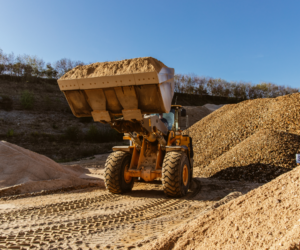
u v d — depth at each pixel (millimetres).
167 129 5922
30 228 3145
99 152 17766
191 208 4188
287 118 9883
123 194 5375
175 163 4910
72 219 3539
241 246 1815
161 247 2219
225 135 10602
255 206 2312
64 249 2508
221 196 5129
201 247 2037
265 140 7715
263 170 6770
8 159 6453
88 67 4105
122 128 4676
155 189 5961
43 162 7238
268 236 1782
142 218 3639
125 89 3912
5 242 2672
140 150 5824
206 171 8078
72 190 5938
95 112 4191
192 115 29297
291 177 2510
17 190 5426
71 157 16203
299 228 1617
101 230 3102
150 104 3986
